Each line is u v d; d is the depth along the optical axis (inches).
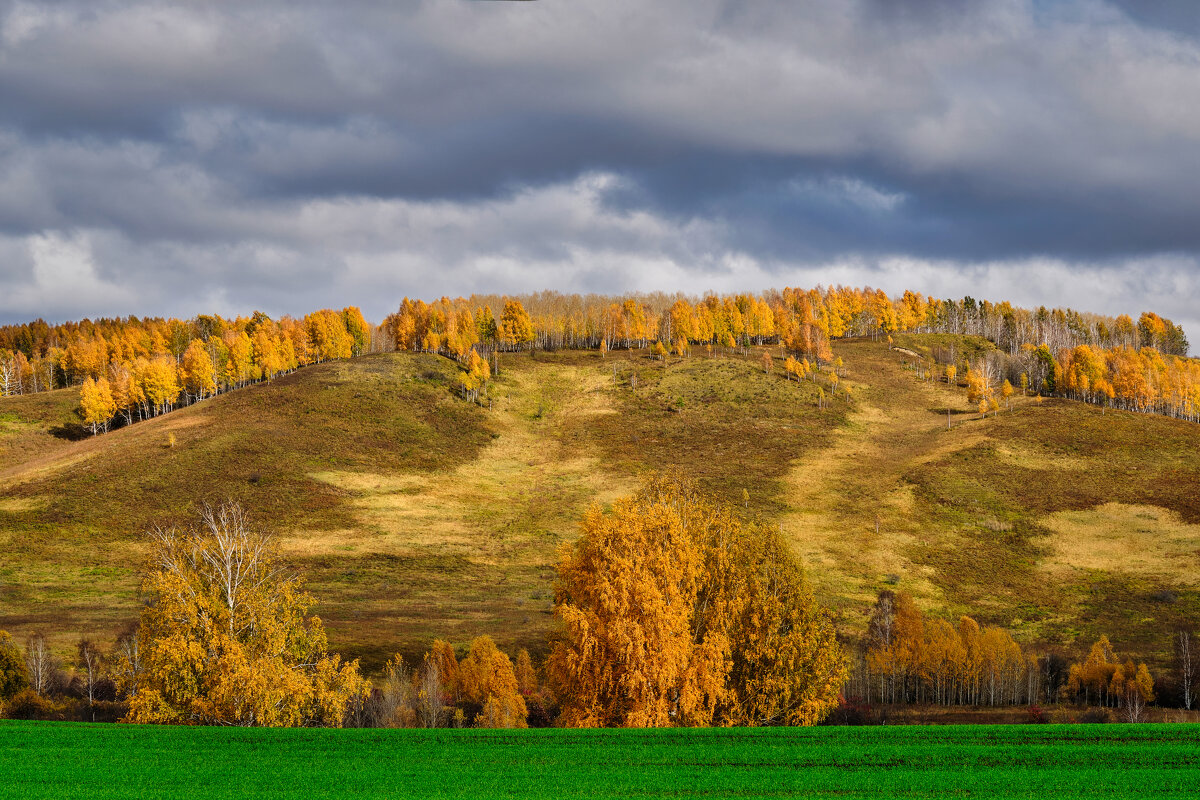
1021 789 967.0
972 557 4008.4
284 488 4675.2
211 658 1350.9
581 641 1362.0
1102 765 1056.2
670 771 1038.4
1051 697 2726.4
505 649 2758.4
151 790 946.7
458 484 5078.7
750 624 1466.5
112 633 2746.1
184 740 1175.0
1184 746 1123.9
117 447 5128.0
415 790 960.3
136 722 1342.3
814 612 1518.2
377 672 2440.9
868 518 4436.5
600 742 1171.9
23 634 2706.7
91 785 962.1
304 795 939.3
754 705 1429.6
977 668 2677.2
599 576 1392.7
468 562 3939.5
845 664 1537.9
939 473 4955.7
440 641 2297.0
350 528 4301.2
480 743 1167.6
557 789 969.5
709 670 1378.0
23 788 949.2
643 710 1318.9
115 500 4370.1
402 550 4045.3
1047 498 4608.8
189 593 1380.4
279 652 1396.4
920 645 2709.2
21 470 4884.4
